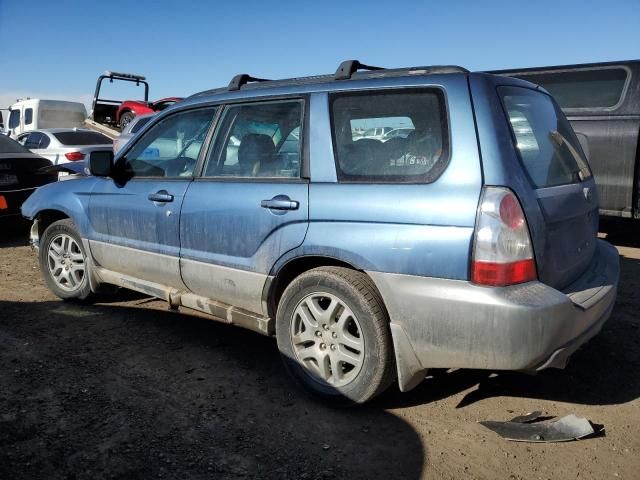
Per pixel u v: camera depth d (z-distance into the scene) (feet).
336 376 10.79
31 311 16.25
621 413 10.89
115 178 14.89
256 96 12.41
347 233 10.21
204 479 8.76
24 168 26.84
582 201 11.14
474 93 9.71
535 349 8.90
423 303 9.45
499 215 8.91
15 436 9.70
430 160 9.74
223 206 12.05
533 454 9.52
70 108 55.93
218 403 11.07
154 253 13.69
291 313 11.21
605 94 23.16
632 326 15.24
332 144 10.89
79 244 16.24
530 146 10.32
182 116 13.96
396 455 9.46
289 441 9.82
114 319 15.67
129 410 10.69
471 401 11.28
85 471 8.84
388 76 10.80
